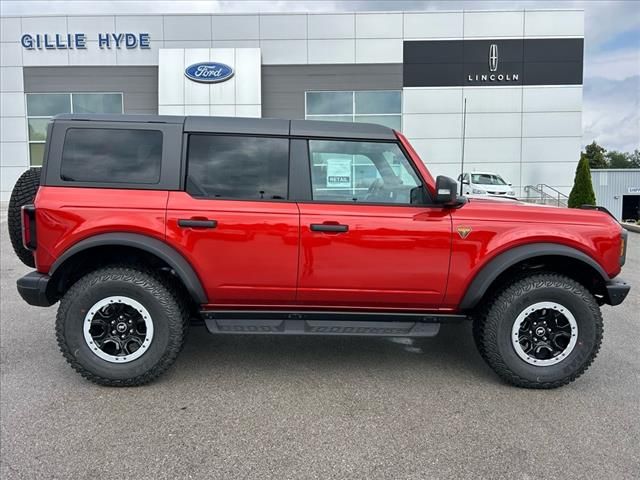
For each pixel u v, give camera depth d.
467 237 3.40
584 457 2.62
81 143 3.40
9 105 18.94
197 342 4.43
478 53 18.89
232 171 3.45
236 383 3.54
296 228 3.36
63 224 3.30
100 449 2.66
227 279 3.40
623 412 3.14
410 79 18.95
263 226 3.36
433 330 3.58
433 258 3.42
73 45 18.66
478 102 19.05
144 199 3.35
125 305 3.38
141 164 3.41
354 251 3.39
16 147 19.06
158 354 3.38
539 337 3.47
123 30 18.58
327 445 2.72
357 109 19.09
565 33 18.80
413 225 3.39
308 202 3.44
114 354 3.40
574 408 3.19
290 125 3.51
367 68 18.92
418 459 2.60
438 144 19.17
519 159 19.25
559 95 19.02
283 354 4.14
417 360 4.03
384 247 3.39
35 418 2.99
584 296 3.40
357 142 3.52
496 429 2.91
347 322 3.57
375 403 3.24
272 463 2.55
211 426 2.92
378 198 3.51
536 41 18.86
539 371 3.42
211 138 3.46
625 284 3.54
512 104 19.05
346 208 3.42
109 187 3.37
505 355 3.42
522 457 2.62
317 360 4.01
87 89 18.84
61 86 18.84
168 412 3.09
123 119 3.45
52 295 3.47
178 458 2.59
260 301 3.52
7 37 18.66
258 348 4.29
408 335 3.55
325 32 18.75
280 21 18.66
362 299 3.50
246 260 3.38
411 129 19.11
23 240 3.40
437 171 19.27
